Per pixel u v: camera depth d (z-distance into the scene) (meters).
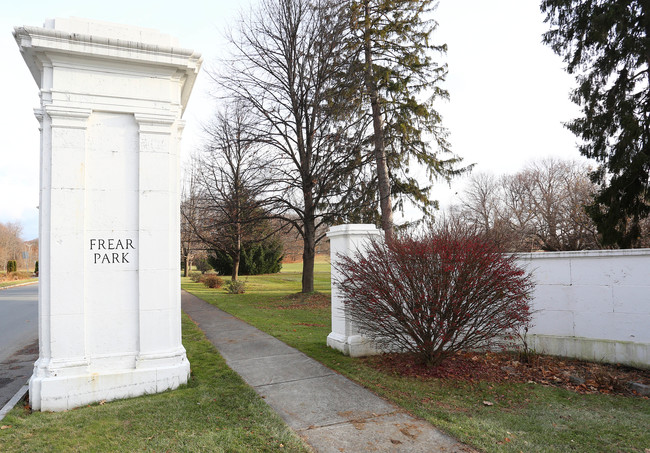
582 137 14.70
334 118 16.53
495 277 5.85
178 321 5.93
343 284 6.80
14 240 81.44
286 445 3.85
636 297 6.68
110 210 5.57
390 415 4.65
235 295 20.56
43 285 5.25
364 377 6.04
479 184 42.69
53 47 5.16
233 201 20.16
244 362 6.99
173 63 5.79
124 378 5.37
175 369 5.67
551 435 4.05
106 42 5.39
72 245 5.32
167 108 5.87
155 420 4.43
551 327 7.45
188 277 42.31
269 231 26.11
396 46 16.31
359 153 16.98
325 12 16.69
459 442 3.95
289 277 38.06
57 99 5.30
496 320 5.92
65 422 4.44
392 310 6.21
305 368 6.57
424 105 16.17
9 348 9.66
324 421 4.49
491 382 5.89
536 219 37.16
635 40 12.91
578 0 14.42
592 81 14.34
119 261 5.58
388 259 6.38
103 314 5.46
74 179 5.37
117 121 5.67
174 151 6.07
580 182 33.91
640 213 14.13
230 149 20.56
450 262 5.86
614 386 5.65
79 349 5.26
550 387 5.75
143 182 5.72
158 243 5.76
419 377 6.03
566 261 7.36
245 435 4.05
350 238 7.50
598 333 7.00
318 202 18.33
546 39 15.34
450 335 5.95
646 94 14.05
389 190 16.30
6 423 4.51
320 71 16.61
